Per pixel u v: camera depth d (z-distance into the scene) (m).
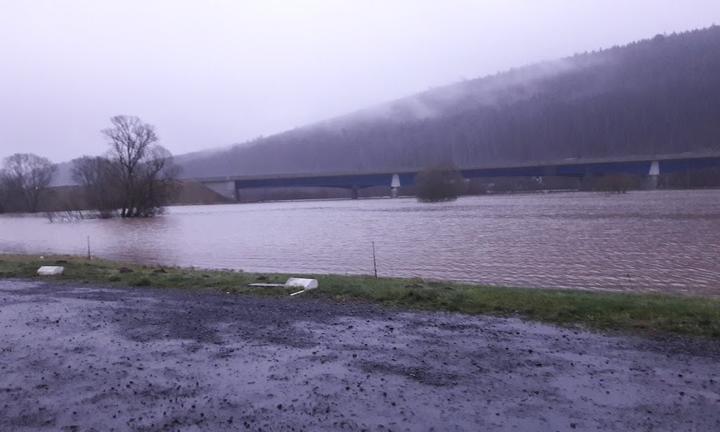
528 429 5.16
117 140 87.69
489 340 8.11
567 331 8.56
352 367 6.96
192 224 66.75
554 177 133.38
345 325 9.20
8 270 17.05
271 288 13.09
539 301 10.66
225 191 133.75
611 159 117.94
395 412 5.57
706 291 17.56
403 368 6.89
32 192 125.88
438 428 5.21
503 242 33.62
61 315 10.34
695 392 5.97
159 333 8.82
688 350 7.46
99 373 6.91
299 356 7.46
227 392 6.19
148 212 90.06
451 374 6.64
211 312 10.41
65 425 5.42
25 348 8.12
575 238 34.72
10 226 76.44
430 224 50.31
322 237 41.53
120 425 5.39
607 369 6.74
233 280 14.39
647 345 7.73
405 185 131.38
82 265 18.58
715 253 26.72
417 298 11.32
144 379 6.66
